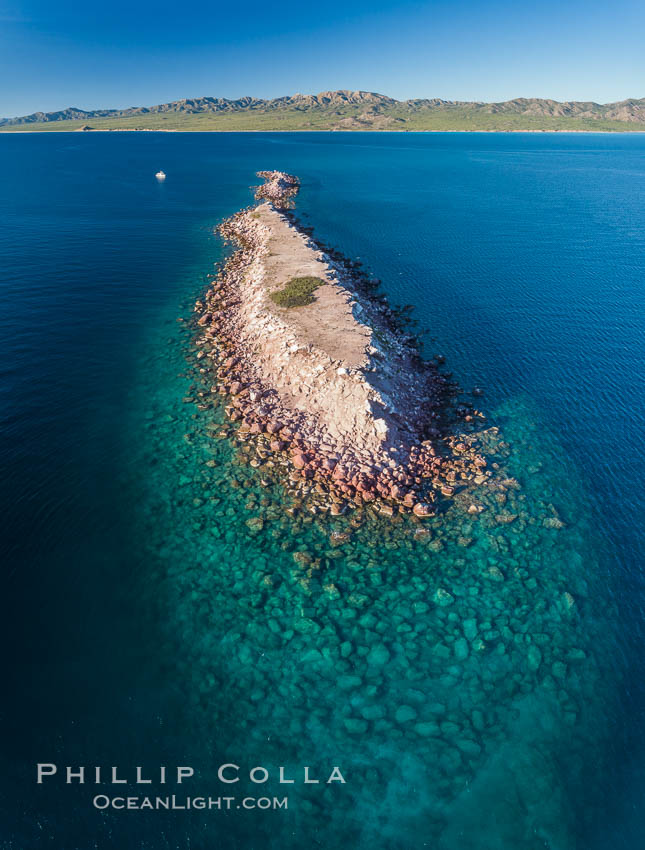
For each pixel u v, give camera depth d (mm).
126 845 13672
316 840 13992
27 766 14977
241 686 17438
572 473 27984
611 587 21578
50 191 105562
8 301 47594
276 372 33625
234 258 61562
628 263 64688
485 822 14445
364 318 39688
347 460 27094
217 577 21219
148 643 18594
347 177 134375
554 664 18516
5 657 17703
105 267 57906
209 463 27391
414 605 20375
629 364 39688
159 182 121375
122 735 15891
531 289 55250
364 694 17344
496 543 23312
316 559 22156
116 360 37812
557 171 156375
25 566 21047
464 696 17406
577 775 15547
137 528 23297
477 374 37875
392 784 15148
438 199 106312
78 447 28328
